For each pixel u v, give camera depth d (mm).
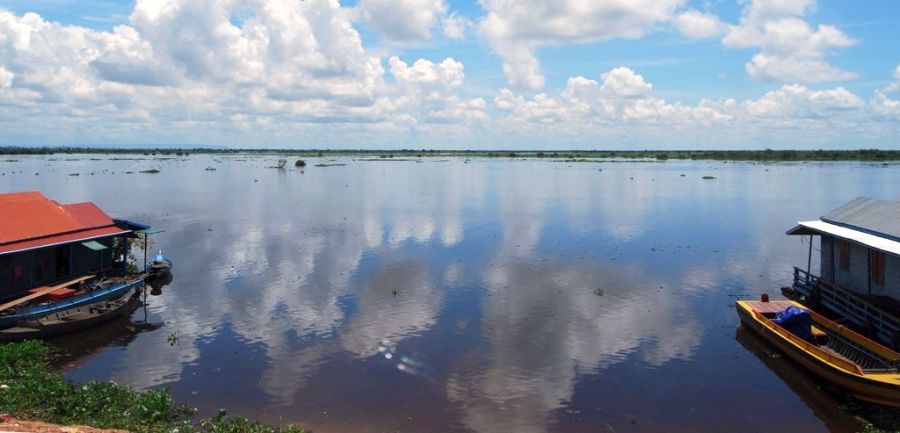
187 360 21500
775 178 115875
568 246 43000
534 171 145875
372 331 24438
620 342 23359
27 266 26656
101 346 22938
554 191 88125
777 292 30656
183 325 25406
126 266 32812
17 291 26172
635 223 54438
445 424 16781
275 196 78875
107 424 14789
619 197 79000
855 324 22938
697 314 26953
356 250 41250
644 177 121250
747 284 32250
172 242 44062
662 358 21781
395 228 50969
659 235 47906
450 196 79812
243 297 29484
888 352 19188
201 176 120188
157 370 20562
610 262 37562
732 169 153750
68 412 15109
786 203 71312
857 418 17484
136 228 33375
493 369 20594
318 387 19141
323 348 22594
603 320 25984
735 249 42125
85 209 32031
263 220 55344
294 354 22016
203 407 17641
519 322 25609
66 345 23047
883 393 17250
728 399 18641
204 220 55188
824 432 16641
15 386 16344
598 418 17281
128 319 26203
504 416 17312
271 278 33250
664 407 18016
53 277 28312
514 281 32562
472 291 30484
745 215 60312
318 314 26734
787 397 18781
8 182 97688
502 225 52938
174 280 32844
